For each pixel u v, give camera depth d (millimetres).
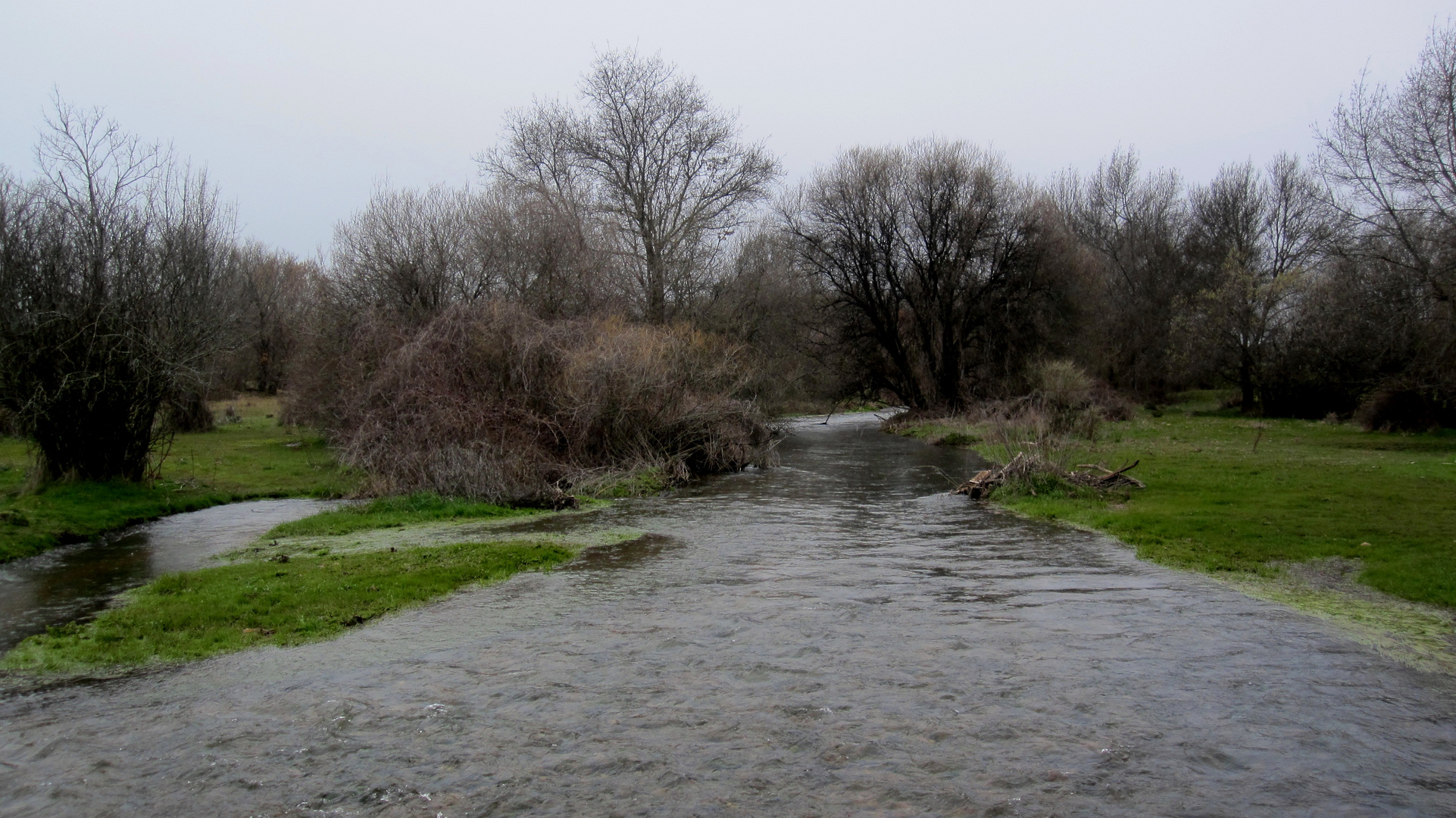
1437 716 6637
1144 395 50719
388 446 19656
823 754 6141
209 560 12500
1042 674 7582
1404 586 9922
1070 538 13758
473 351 22250
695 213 38031
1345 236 33031
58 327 16922
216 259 20562
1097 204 57719
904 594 10312
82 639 8617
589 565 12023
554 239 30531
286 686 7461
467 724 6684
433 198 30766
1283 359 42125
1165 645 8297
